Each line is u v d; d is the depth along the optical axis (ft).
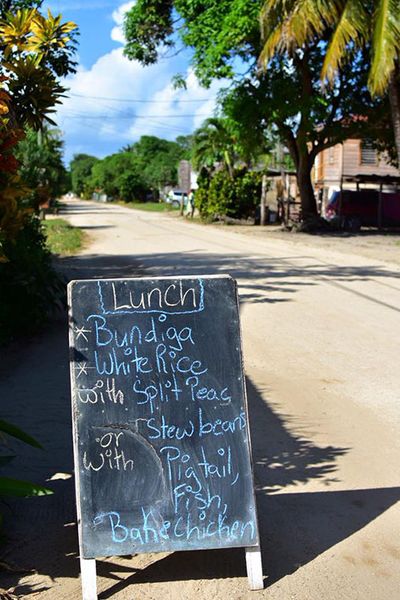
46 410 19.92
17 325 29.01
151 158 359.66
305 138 88.48
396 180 102.47
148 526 11.18
